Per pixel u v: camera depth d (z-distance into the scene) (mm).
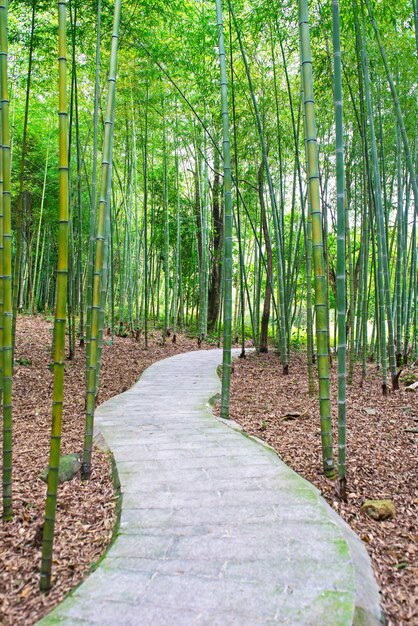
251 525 2633
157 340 14742
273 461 3701
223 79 4910
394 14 6164
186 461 3705
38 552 2516
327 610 1880
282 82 9562
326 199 8328
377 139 8125
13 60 9688
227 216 5160
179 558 2291
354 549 2467
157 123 12398
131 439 4344
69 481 3480
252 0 7590
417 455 4145
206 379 8211
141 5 7168
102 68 9227
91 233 7398
